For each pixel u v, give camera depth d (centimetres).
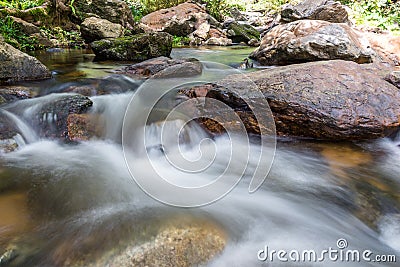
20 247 171
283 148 324
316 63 397
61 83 470
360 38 621
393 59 624
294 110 331
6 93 394
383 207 237
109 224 185
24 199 220
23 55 470
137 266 159
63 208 210
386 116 329
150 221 186
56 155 301
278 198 243
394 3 1059
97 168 272
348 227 219
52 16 900
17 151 303
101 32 861
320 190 256
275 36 686
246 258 183
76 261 160
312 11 1065
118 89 457
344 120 321
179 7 1348
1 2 829
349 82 352
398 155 312
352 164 294
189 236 177
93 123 347
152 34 729
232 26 1316
